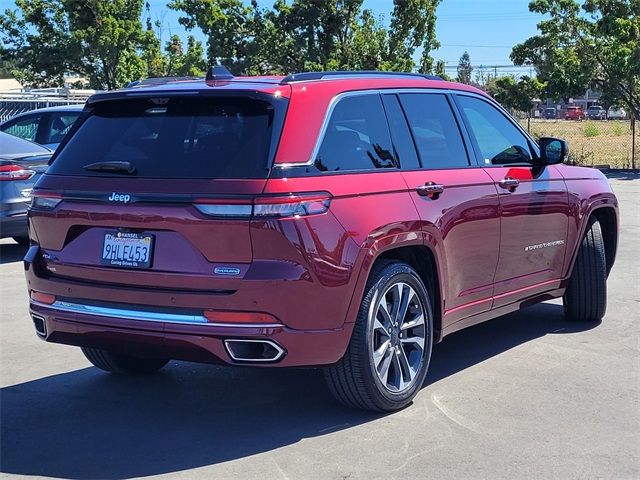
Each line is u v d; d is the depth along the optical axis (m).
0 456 4.37
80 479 4.07
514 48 28.06
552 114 99.81
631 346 6.41
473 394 5.27
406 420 4.82
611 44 26.23
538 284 6.38
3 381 5.68
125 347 4.55
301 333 4.30
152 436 4.65
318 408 5.07
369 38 28.41
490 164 5.84
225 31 27.56
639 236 12.25
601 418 4.84
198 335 4.27
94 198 4.59
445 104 5.68
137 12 29.69
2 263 10.60
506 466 4.17
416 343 5.04
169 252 4.37
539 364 5.93
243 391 5.45
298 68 28.00
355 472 4.11
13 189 10.29
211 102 4.61
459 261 5.39
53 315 4.74
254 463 4.24
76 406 5.17
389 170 4.95
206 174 4.35
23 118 13.57
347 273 4.43
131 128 4.79
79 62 29.56
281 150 4.35
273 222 4.19
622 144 38.59
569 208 6.57
